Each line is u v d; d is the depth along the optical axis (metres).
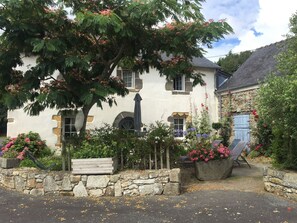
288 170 5.83
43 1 5.73
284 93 5.10
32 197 5.93
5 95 5.98
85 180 5.99
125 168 6.43
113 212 4.85
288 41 7.25
